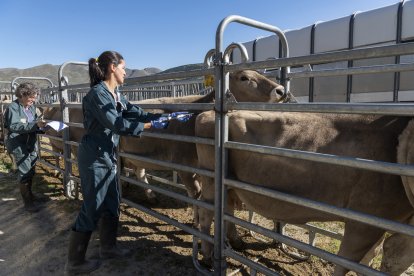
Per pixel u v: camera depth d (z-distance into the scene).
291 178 2.79
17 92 5.11
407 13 6.61
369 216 2.05
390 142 2.44
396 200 2.44
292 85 8.96
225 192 3.01
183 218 4.89
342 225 4.56
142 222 4.70
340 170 2.56
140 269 3.48
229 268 3.48
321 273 3.45
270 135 2.88
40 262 3.65
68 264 3.30
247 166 3.01
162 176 7.12
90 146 3.09
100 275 3.38
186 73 3.14
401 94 6.77
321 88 8.22
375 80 7.19
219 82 2.82
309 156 2.28
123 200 4.53
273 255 3.80
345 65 7.70
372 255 2.91
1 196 5.82
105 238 3.48
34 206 5.18
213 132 3.21
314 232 3.72
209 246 3.47
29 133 5.09
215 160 2.97
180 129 4.26
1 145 10.21
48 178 6.87
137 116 3.45
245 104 2.66
